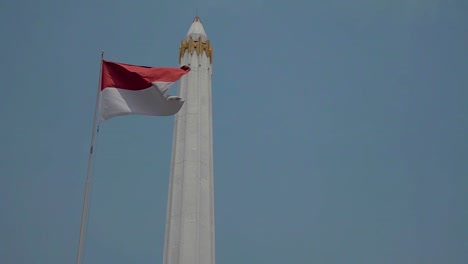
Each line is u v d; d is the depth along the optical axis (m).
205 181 61.97
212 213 60.97
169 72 55.28
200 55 70.06
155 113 54.78
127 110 53.84
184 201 59.81
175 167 62.38
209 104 67.25
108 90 53.84
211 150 64.56
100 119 53.38
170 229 59.09
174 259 57.38
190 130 64.06
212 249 59.19
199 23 74.25
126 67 54.56
